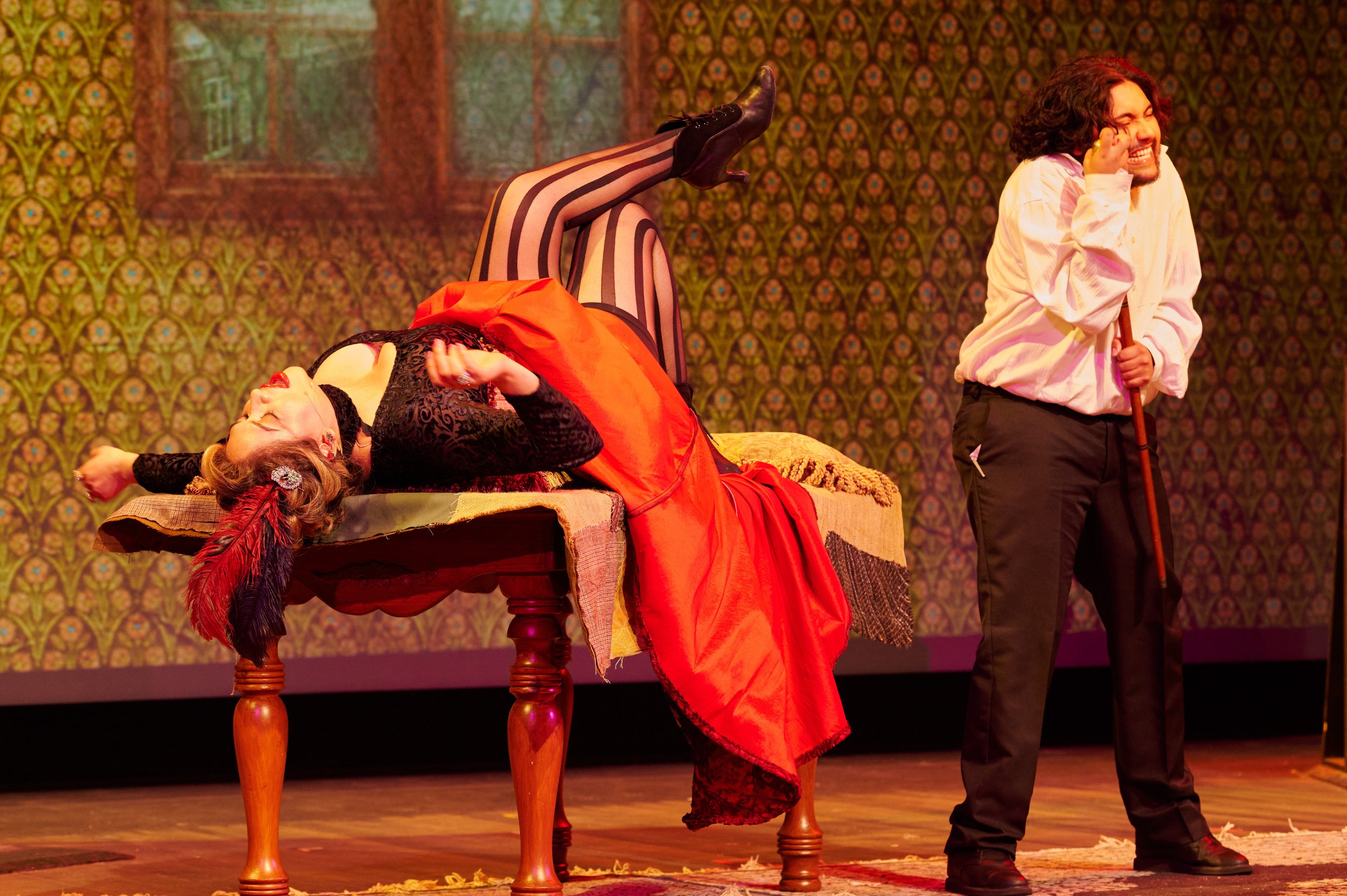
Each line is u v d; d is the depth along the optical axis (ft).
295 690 30.35
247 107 31.58
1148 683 16.39
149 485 15.20
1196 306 37.55
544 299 14.44
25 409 30.12
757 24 34.88
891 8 35.81
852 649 34.27
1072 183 15.75
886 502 17.22
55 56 30.45
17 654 29.76
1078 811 22.67
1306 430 38.19
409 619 31.91
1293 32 38.32
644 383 14.37
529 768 13.34
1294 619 37.86
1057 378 15.65
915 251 35.96
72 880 17.81
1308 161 38.34
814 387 35.14
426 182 32.65
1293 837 18.67
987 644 15.60
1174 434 37.29
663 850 19.70
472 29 32.94
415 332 15.34
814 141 35.27
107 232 30.73
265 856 13.62
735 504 14.96
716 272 34.47
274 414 13.50
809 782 15.74
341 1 32.07
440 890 16.42
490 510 12.98
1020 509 15.62
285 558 12.89
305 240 31.91
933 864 17.53
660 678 13.66
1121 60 16.21
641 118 34.04
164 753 29.84
